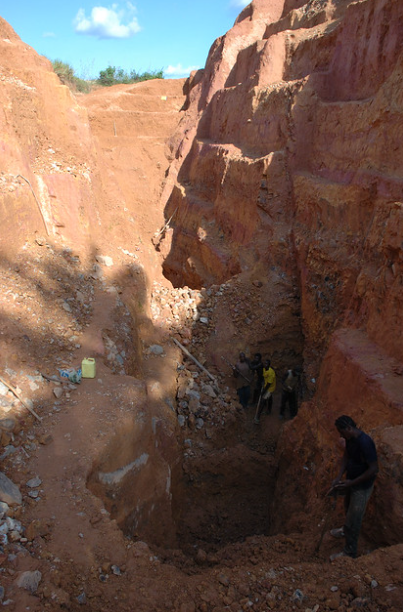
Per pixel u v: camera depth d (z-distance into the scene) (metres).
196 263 15.59
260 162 12.47
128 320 9.09
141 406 6.13
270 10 20.27
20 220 8.58
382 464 4.70
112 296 9.33
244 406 10.14
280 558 5.10
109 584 3.73
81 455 4.93
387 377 6.10
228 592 3.81
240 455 8.48
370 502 4.77
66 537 4.01
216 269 14.04
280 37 14.36
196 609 3.66
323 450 6.88
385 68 9.76
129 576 3.84
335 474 6.11
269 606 3.68
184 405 9.22
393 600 3.62
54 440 5.11
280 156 12.23
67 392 6.01
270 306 11.33
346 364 6.80
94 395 6.05
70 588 3.62
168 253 18.06
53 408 5.63
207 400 9.44
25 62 11.42
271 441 9.42
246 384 10.29
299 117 11.93
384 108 8.59
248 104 14.95
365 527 4.83
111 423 5.52
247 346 10.89
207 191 17.45
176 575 4.00
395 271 6.65
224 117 17.58
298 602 3.68
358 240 9.09
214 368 10.46
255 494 8.30
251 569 4.09
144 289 11.22
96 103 23.70
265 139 13.62
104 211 13.48
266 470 8.41
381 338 6.87
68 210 10.38
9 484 4.36
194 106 22.02
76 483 4.59
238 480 8.34
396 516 4.39
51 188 10.12
